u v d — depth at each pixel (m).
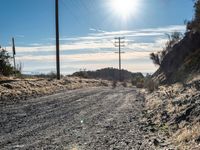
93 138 12.53
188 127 11.86
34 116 18.52
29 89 34.09
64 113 19.95
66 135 13.20
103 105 24.81
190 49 50.88
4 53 46.62
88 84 58.41
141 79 76.00
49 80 46.97
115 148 10.73
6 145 11.45
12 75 48.38
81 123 16.30
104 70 157.88
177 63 52.97
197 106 14.10
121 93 37.62
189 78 34.00
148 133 13.16
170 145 10.62
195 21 48.28
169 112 16.36
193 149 9.41
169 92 26.06
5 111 20.23
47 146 11.25
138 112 20.61
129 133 13.41
